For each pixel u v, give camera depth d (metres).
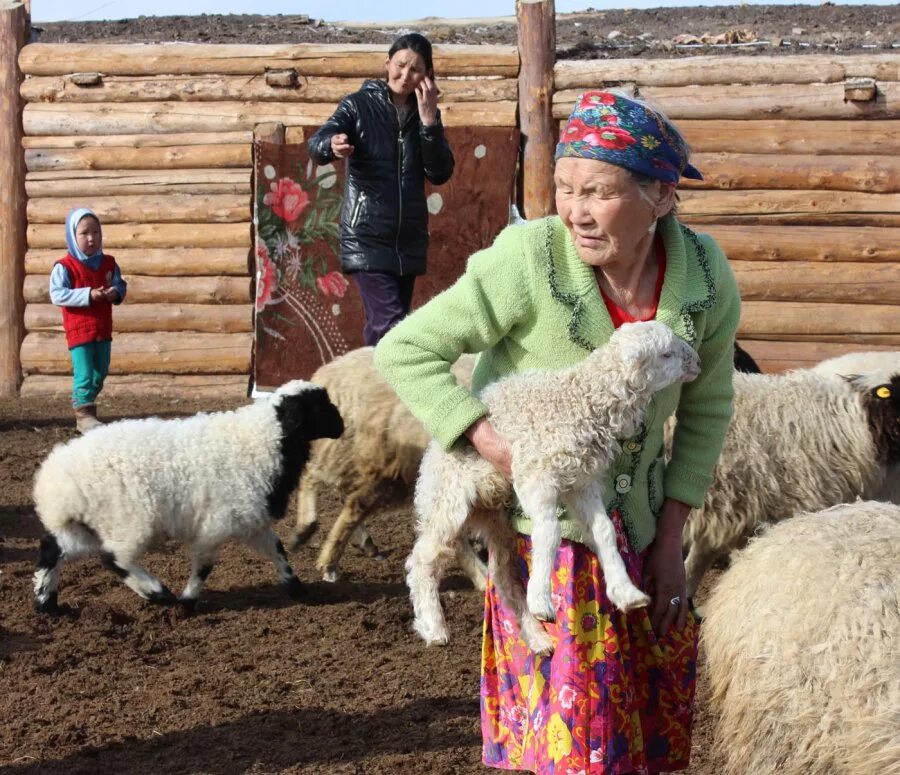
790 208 10.48
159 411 10.36
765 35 12.98
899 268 10.37
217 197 11.09
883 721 2.88
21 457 8.69
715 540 5.51
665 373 2.74
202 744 4.21
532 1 10.69
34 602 5.53
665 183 2.73
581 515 2.79
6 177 11.30
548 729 2.80
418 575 3.11
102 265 9.30
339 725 4.38
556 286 2.81
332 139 6.59
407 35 6.79
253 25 14.12
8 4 11.31
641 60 10.79
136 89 11.23
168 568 6.29
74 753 4.14
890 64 10.38
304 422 5.66
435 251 10.88
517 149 10.80
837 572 3.14
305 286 10.99
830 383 5.61
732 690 3.23
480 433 2.82
